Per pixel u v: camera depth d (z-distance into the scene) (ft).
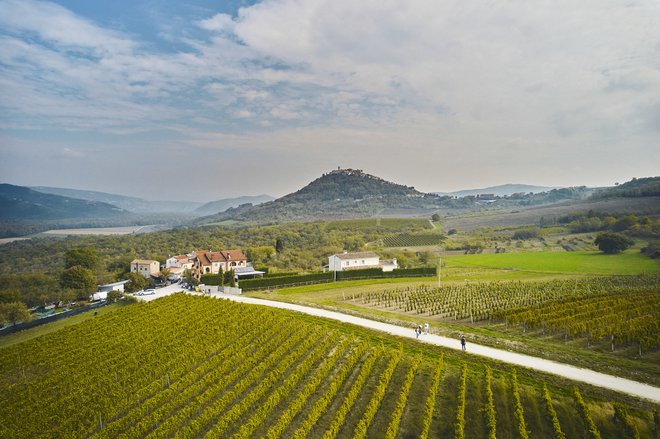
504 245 604.90
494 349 180.65
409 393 144.25
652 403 132.26
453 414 132.87
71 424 123.13
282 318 220.84
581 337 195.93
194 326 212.02
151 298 322.55
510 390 143.23
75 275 377.09
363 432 118.42
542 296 283.59
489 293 299.58
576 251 528.22
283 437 121.19
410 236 627.05
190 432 119.03
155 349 181.88
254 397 136.46
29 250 589.73
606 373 154.71
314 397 142.51
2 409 134.21
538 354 173.68
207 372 161.79
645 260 444.14
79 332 208.44
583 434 122.31
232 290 331.98
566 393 140.77
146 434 123.03
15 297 346.74
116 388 147.13
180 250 585.63
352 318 233.76
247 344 186.60
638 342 182.60
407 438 122.42
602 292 284.41
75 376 158.81
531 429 124.67
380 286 349.41
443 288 323.98
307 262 490.08
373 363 164.55
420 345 186.39
